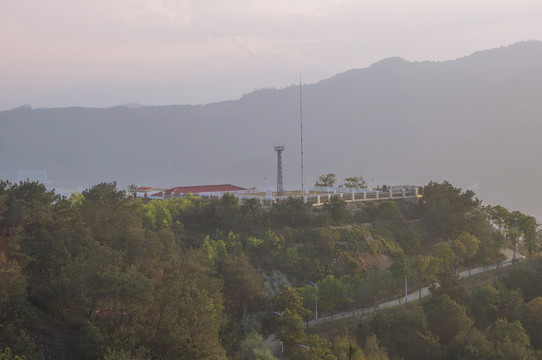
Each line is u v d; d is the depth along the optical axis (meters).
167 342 45.88
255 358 58.12
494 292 79.75
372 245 94.25
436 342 69.25
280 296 70.00
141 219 72.56
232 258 75.44
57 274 53.50
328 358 57.91
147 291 48.03
